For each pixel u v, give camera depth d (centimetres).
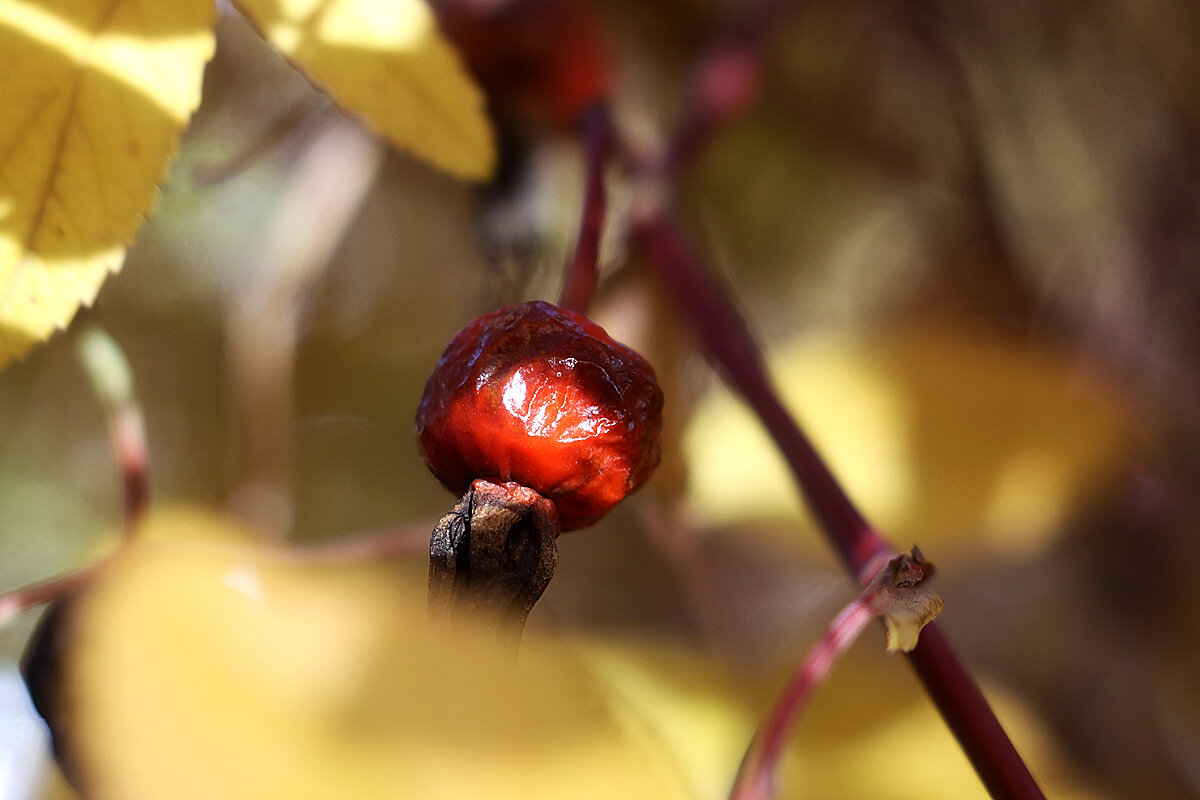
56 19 21
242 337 29
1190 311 33
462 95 22
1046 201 35
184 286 32
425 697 20
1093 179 35
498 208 26
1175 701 30
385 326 35
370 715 20
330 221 29
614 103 26
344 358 36
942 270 35
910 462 26
